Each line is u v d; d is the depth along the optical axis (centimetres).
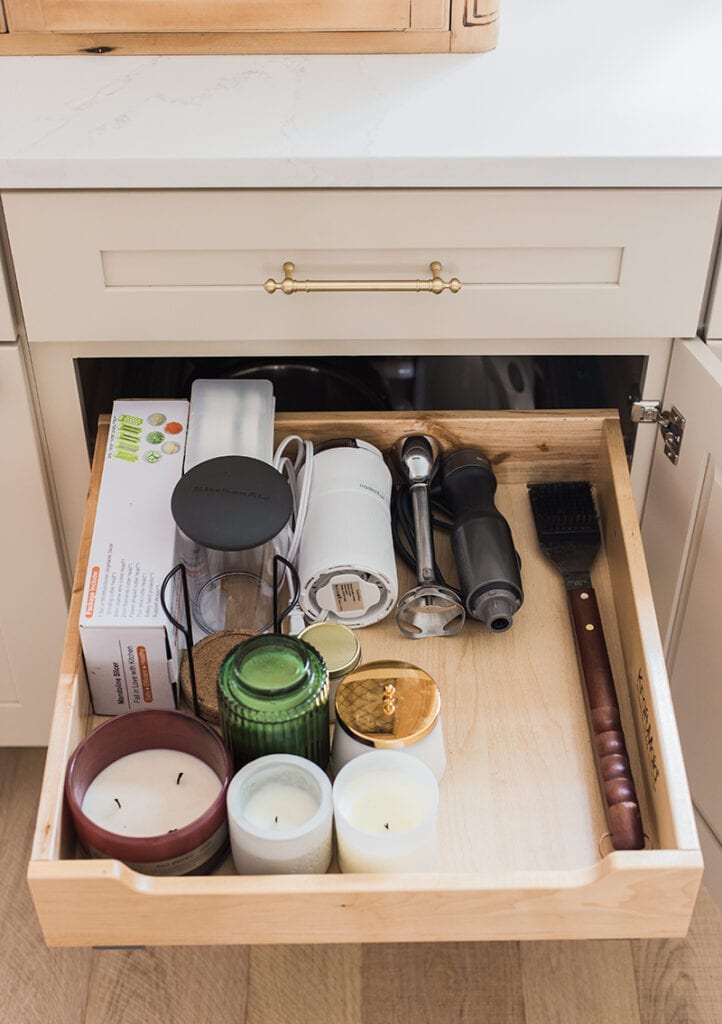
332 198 92
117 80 99
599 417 102
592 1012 114
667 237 94
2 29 100
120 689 87
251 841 73
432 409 119
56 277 95
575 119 94
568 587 96
